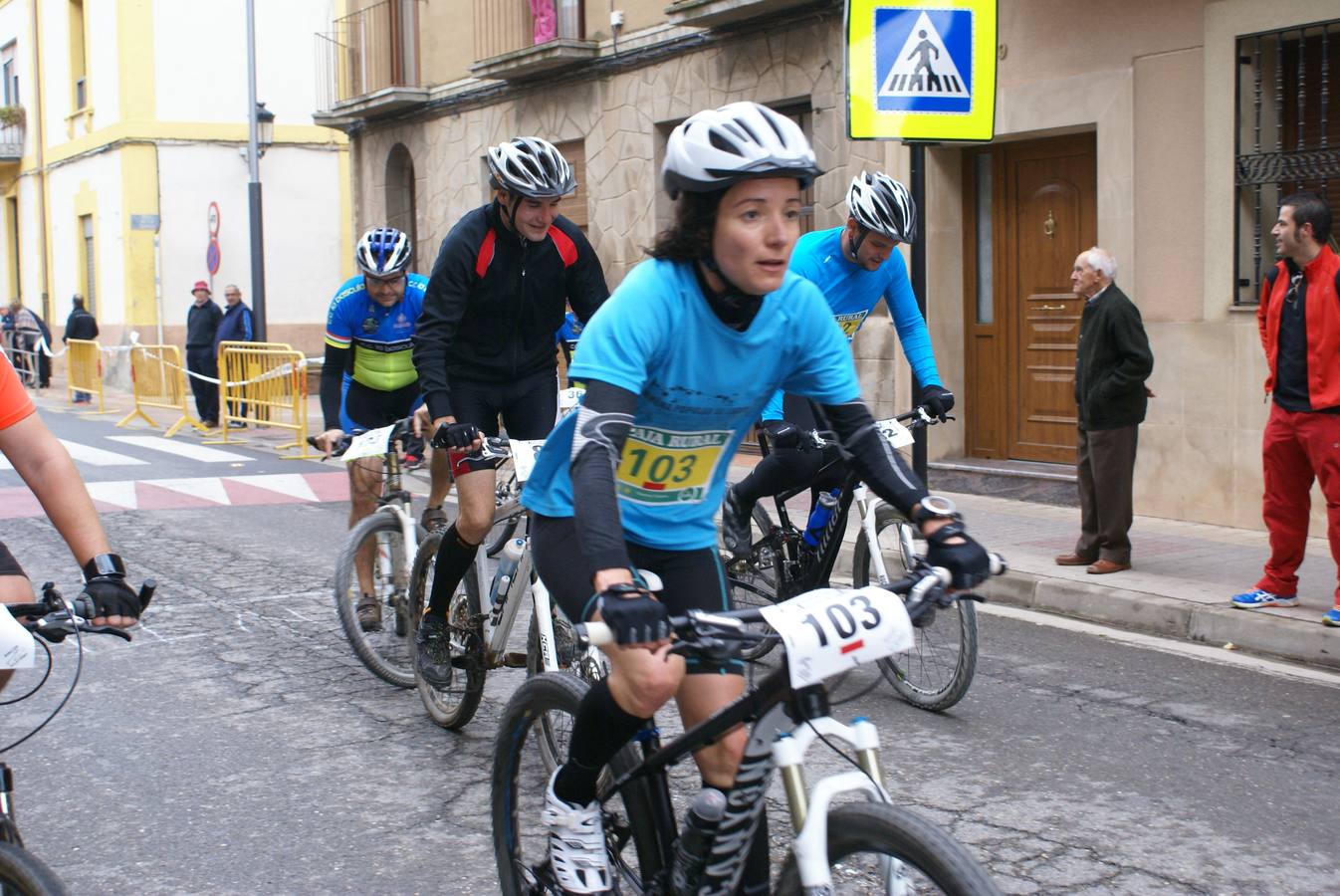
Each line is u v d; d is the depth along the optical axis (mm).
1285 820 4008
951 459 10656
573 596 2729
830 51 11273
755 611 2266
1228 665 5836
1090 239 9766
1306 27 7980
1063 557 7367
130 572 7797
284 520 9773
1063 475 9648
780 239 2396
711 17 11891
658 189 13320
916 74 6828
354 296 5652
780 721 2395
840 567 7410
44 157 29578
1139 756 4602
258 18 24406
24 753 4668
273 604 6977
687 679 2615
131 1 23906
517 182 4406
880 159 10883
